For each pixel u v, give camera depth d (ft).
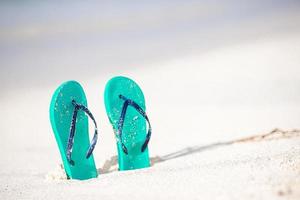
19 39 46.47
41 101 27.07
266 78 27.53
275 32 39.68
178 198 10.90
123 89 14.74
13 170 15.56
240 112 21.85
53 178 13.96
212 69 30.73
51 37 46.70
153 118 22.31
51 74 32.96
